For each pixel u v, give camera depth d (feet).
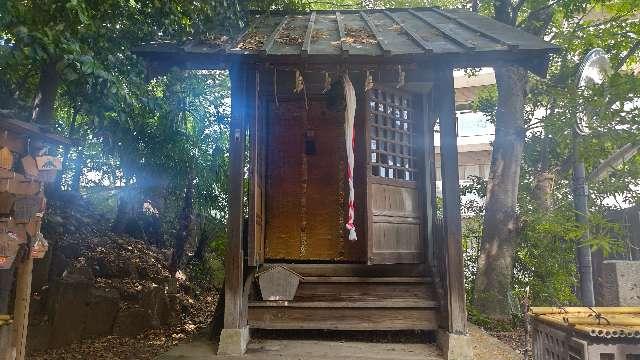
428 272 19.92
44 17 13.98
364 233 20.90
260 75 20.57
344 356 15.93
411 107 22.24
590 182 24.63
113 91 15.44
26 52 12.58
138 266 29.81
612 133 22.58
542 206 27.61
